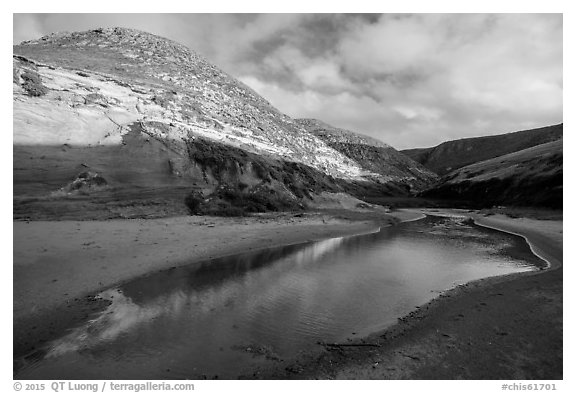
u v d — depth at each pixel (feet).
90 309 41.27
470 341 34.99
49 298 42.52
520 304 44.57
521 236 106.32
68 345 33.45
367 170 357.41
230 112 221.87
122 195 100.48
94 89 144.46
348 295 49.24
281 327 38.55
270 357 32.27
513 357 31.91
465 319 40.24
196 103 193.88
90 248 62.34
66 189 92.68
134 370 29.89
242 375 29.32
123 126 128.26
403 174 446.19
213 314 41.57
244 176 136.87
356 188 279.28
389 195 295.07
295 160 190.19
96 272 52.39
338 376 29.17
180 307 43.34
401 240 97.45
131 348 33.32
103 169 106.52
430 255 77.51
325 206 151.64
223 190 122.62
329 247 84.28
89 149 111.75
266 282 54.24
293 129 304.71
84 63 198.39
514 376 28.99
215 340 35.27
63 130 112.27
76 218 84.12
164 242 72.33
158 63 246.27
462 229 123.34
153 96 165.68
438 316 41.34
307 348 33.99
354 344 34.71
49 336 34.86
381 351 33.32
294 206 138.10
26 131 103.50
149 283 51.26
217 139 152.97
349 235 103.60
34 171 93.20
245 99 277.44
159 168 118.83
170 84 210.38
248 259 68.13
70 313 39.88
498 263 70.08
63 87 133.69
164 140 130.11
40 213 81.56
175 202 107.04
